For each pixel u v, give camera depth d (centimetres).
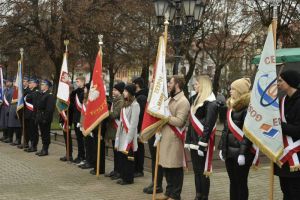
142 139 714
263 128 529
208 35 2922
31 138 1255
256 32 2630
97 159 906
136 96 902
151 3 2652
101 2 2498
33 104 1237
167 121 690
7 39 2442
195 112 667
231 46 2955
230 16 2844
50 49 2428
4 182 863
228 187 826
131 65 2905
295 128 509
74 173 956
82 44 2462
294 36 2419
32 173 952
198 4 1394
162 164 698
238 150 563
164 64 703
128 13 2616
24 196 752
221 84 4119
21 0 2308
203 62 3191
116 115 882
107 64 2803
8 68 2942
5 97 1444
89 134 955
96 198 741
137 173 923
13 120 1354
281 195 769
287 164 524
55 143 1441
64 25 2312
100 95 895
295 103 514
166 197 721
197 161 671
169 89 719
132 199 734
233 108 571
